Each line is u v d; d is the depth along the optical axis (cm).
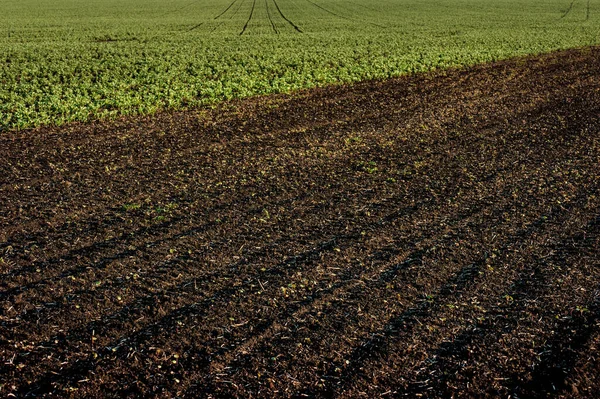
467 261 667
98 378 473
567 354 501
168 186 930
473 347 511
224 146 1173
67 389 459
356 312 565
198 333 532
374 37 3503
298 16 5547
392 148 1153
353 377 475
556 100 1609
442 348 511
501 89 1794
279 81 1923
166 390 460
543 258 673
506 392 459
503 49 2836
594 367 484
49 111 1473
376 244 714
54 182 945
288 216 805
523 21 4847
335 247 706
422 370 483
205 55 2573
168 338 525
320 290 606
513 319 552
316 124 1364
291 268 653
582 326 539
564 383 466
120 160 1073
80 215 807
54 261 668
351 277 632
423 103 1595
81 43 3206
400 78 2028
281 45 3039
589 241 716
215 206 843
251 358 498
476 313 562
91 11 6147
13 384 464
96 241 722
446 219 792
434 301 583
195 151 1135
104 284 616
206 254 687
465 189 912
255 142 1204
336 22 4862
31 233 746
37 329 537
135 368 486
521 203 849
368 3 7206
